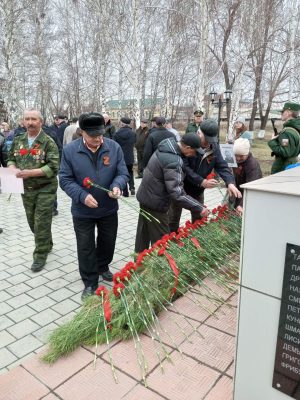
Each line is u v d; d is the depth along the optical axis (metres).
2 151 6.21
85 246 3.30
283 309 1.22
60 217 6.30
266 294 1.25
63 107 30.86
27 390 1.60
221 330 1.94
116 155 3.29
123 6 13.56
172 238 2.71
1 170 3.74
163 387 1.58
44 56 22.50
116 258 4.42
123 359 1.76
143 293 2.12
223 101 11.92
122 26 13.53
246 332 1.33
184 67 20.53
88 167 3.16
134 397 1.54
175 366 1.69
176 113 25.97
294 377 1.25
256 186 1.20
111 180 3.27
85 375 1.67
